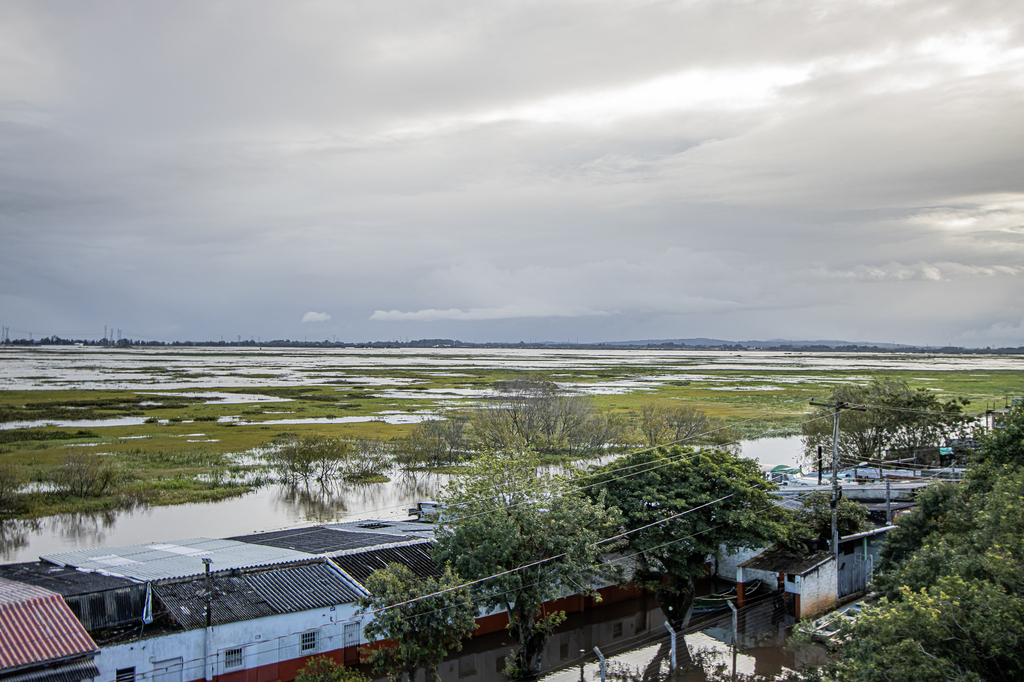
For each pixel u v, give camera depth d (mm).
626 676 39781
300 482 90625
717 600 50344
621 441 110625
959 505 40938
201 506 78438
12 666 31234
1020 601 23469
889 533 43781
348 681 33188
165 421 133750
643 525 46281
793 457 100438
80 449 103812
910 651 23375
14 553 60219
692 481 47125
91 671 32844
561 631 47688
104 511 75250
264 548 50375
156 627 37531
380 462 99312
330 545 50625
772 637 43750
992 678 23312
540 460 100000
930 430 87062
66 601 36656
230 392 192125
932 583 30375
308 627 39812
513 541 38812
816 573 46312
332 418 138875
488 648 44625
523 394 114250
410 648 34469
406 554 48250
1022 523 29641
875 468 79250
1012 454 40781
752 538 45406
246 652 37781
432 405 159375
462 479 48156
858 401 91125
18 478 81750
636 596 53094
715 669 40094
